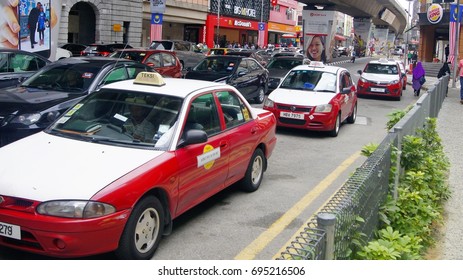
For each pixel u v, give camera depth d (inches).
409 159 236.1
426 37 1753.2
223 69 603.8
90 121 206.4
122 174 167.8
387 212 187.9
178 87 222.8
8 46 578.9
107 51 916.6
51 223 152.9
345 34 4968.0
